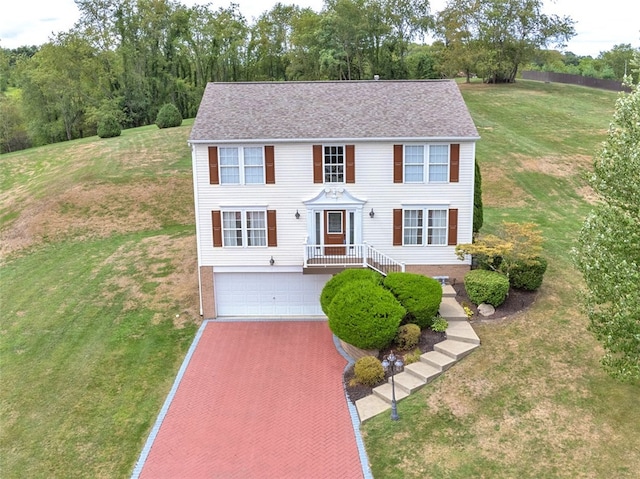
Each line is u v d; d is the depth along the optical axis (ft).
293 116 81.92
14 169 165.78
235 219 81.25
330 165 79.05
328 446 54.60
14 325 82.69
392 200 79.82
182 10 241.76
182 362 71.97
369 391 63.05
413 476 49.70
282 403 62.28
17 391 66.49
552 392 57.72
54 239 117.60
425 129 77.82
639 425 51.93
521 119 181.47
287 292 84.23
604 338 51.57
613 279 48.16
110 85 237.86
